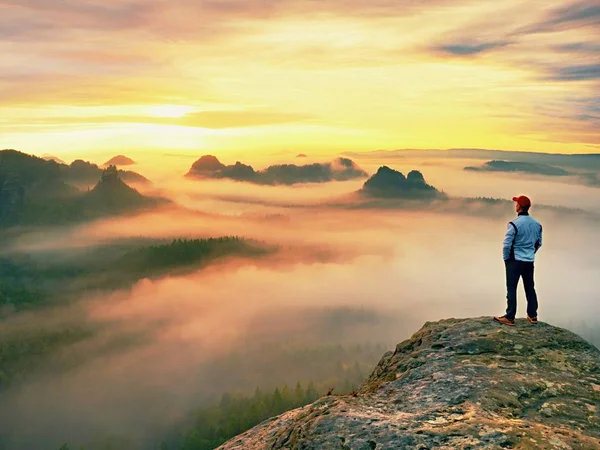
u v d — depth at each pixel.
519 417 9.88
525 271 14.48
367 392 12.60
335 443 9.08
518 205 14.66
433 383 11.62
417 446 8.53
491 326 14.61
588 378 11.71
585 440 8.46
